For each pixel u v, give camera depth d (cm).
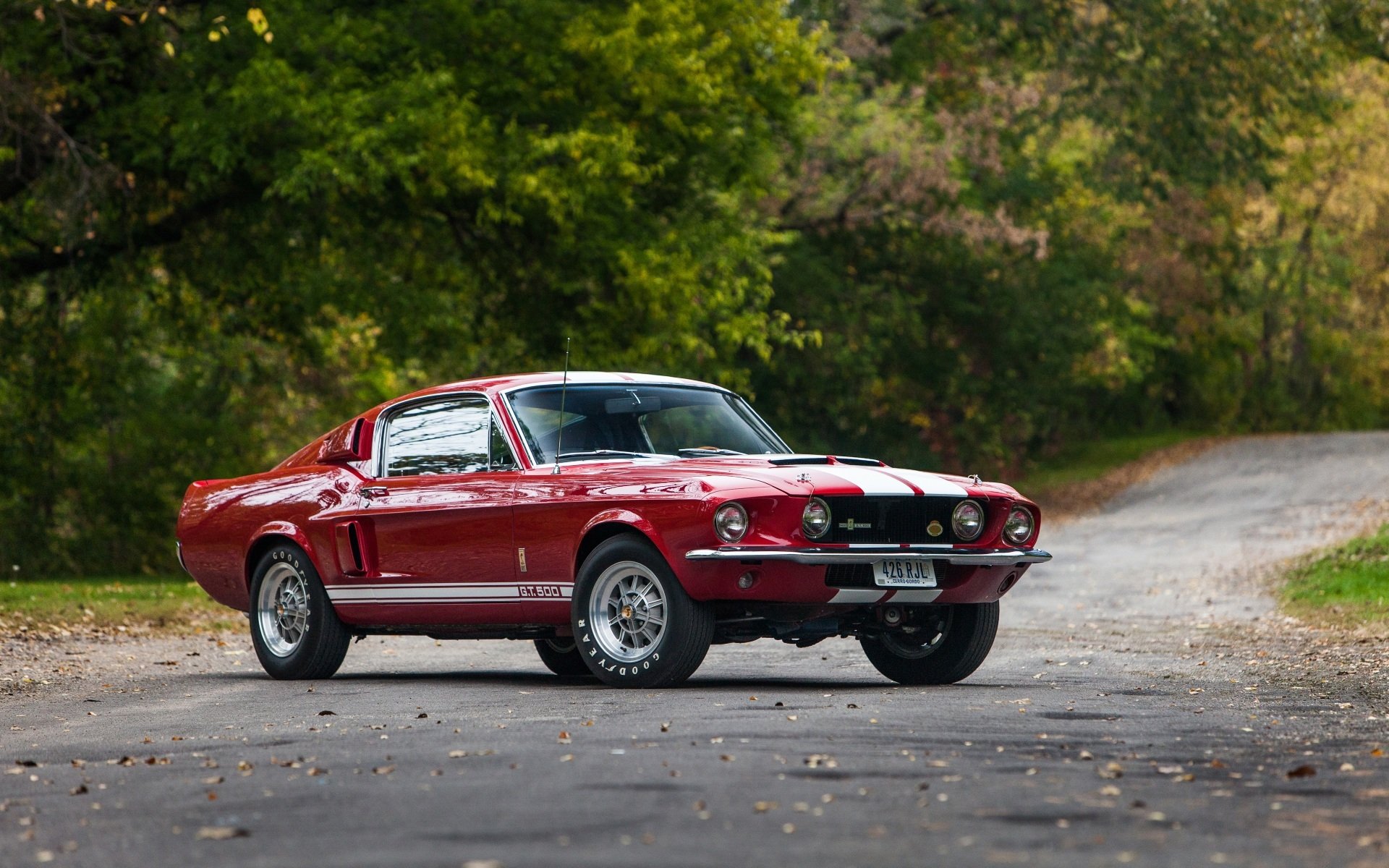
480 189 4981
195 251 5581
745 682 2059
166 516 6500
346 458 2275
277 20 4625
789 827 1023
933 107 9438
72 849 1016
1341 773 1269
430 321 5353
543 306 5566
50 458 6019
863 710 1653
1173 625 3362
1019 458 11481
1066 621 3550
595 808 1093
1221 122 9875
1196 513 7550
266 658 2291
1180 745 1429
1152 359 12075
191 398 6812
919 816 1062
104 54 4847
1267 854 954
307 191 4575
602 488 1955
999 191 9675
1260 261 12788
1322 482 8356
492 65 4972
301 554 2264
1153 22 9325
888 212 9019
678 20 5009
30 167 4969
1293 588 4094
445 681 2195
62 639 3023
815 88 8669
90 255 5309
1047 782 1202
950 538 1967
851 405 10031
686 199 5678
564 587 2000
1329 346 13812
